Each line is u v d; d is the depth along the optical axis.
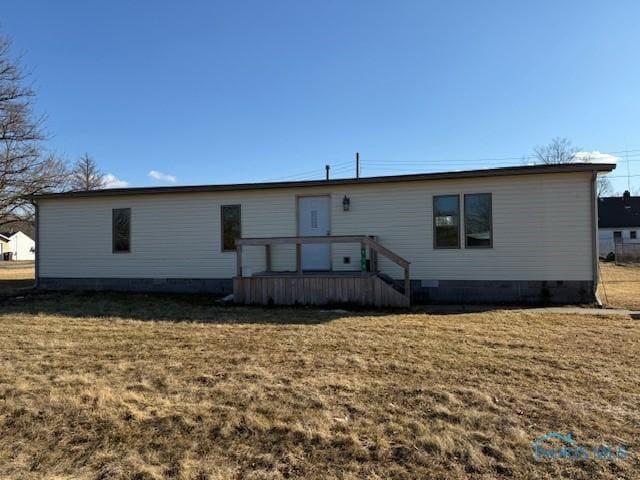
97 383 4.66
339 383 4.63
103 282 13.44
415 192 11.45
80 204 13.63
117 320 8.30
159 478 2.97
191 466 3.10
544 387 4.53
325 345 6.24
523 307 10.11
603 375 4.90
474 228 11.07
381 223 11.67
